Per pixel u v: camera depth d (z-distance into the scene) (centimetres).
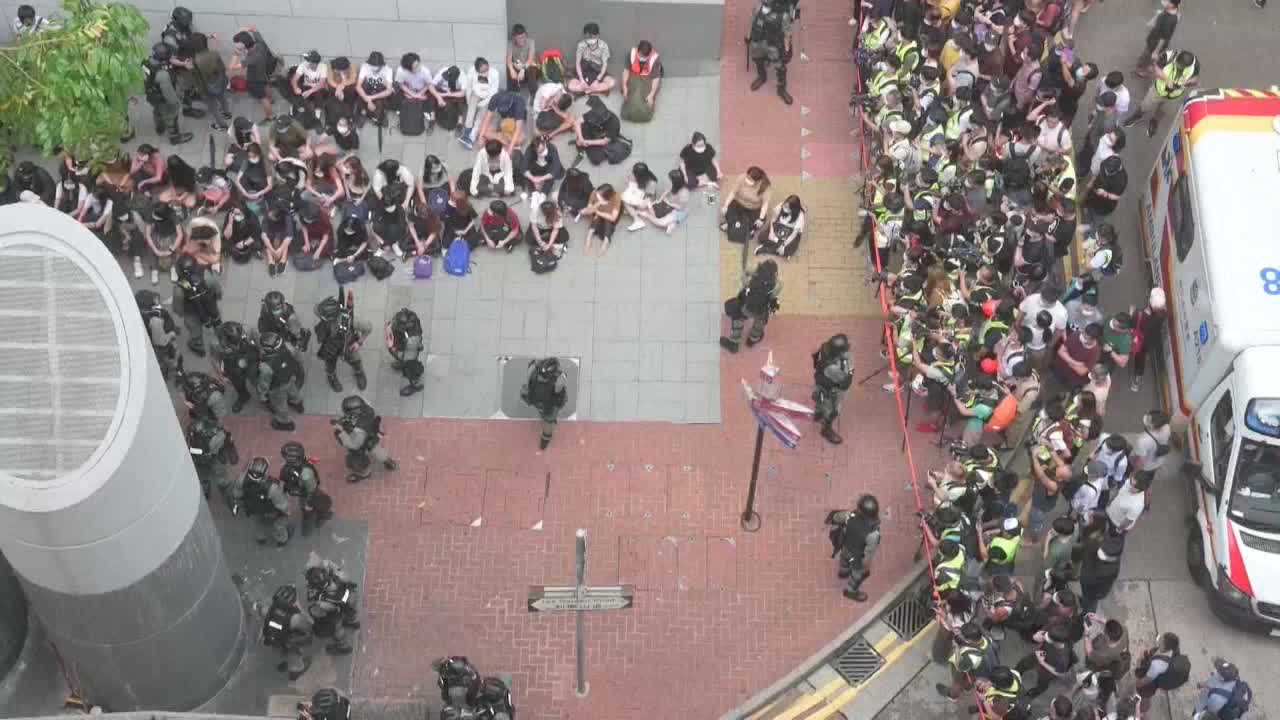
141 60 2512
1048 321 2402
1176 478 2467
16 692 2220
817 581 2386
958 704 2280
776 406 2158
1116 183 2622
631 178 2709
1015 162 2600
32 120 2438
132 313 1798
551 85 2764
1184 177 2492
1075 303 2480
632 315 2633
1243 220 2364
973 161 2589
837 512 2306
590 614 2350
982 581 2209
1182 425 2450
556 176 2711
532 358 2588
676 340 2609
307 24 2788
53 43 2388
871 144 2773
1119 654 2127
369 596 2366
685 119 2848
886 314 2536
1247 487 2269
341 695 2159
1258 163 2414
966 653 2120
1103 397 2377
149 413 1827
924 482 2475
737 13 2984
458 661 2111
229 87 2816
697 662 2312
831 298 2658
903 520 2442
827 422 2478
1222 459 2302
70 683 2203
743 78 2898
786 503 2458
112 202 2589
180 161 2608
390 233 2628
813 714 2275
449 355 2586
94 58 2389
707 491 2467
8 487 1781
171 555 1981
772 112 2862
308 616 2252
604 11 2792
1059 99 2744
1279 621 2248
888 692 2292
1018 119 2741
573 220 2708
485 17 2750
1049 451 2312
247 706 2267
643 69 2797
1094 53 2969
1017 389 2370
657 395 2558
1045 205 2566
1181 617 2350
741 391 2566
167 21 2777
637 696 2283
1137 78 2927
